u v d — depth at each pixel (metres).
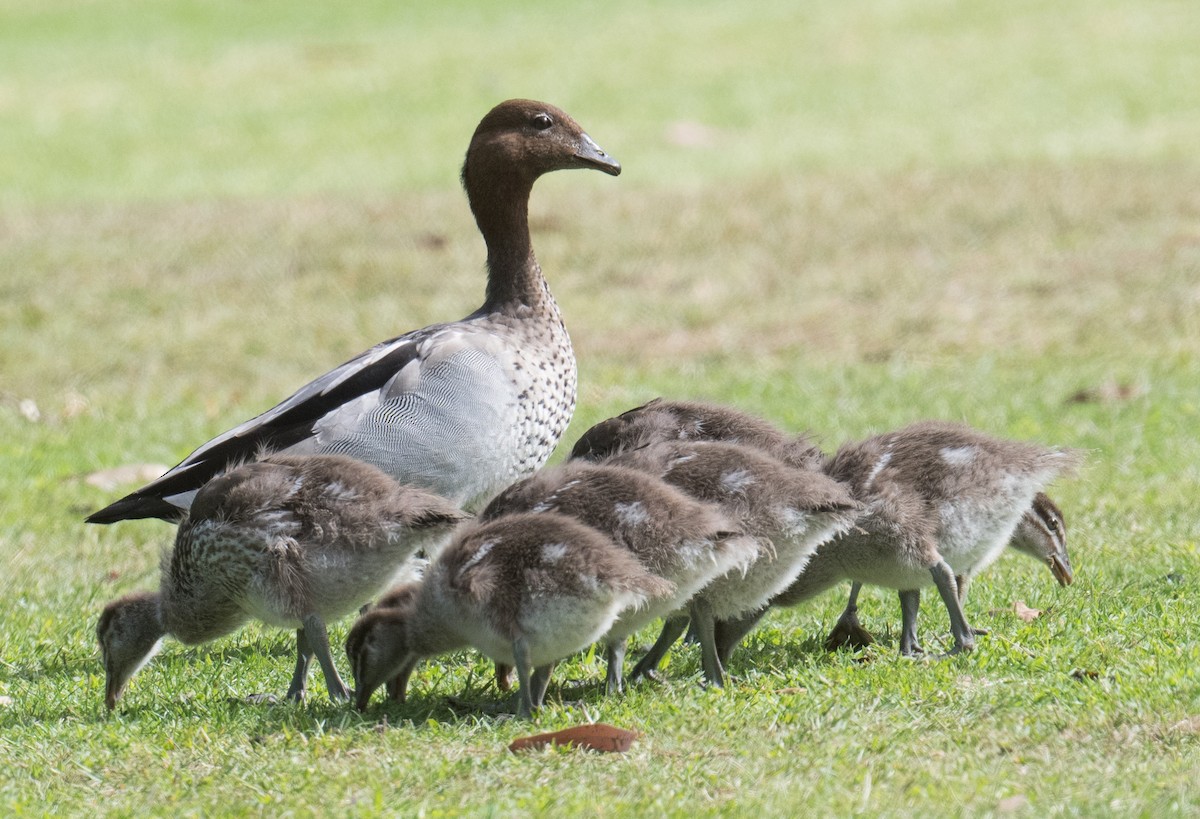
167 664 9.84
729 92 41.72
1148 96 38.28
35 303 25.00
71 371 21.69
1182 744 7.13
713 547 8.09
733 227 28.23
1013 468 9.28
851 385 18.66
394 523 8.34
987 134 35.75
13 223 30.75
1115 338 20.39
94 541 13.34
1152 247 24.78
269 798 6.95
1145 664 8.17
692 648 9.65
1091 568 10.75
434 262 26.73
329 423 10.19
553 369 10.95
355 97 43.25
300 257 27.33
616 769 7.14
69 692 9.21
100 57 49.28
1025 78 41.19
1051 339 20.69
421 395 10.21
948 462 9.11
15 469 16.20
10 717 8.59
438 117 40.78
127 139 39.59
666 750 7.38
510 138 11.44
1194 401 16.72
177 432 17.95
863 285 24.38
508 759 7.34
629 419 10.34
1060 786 6.72
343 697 8.62
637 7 53.47
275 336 23.19
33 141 39.56
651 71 44.50
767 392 18.52
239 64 47.78
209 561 8.67
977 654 8.76
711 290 24.75
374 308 24.45
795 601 9.38
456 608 8.03
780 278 25.14
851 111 39.16
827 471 9.34
